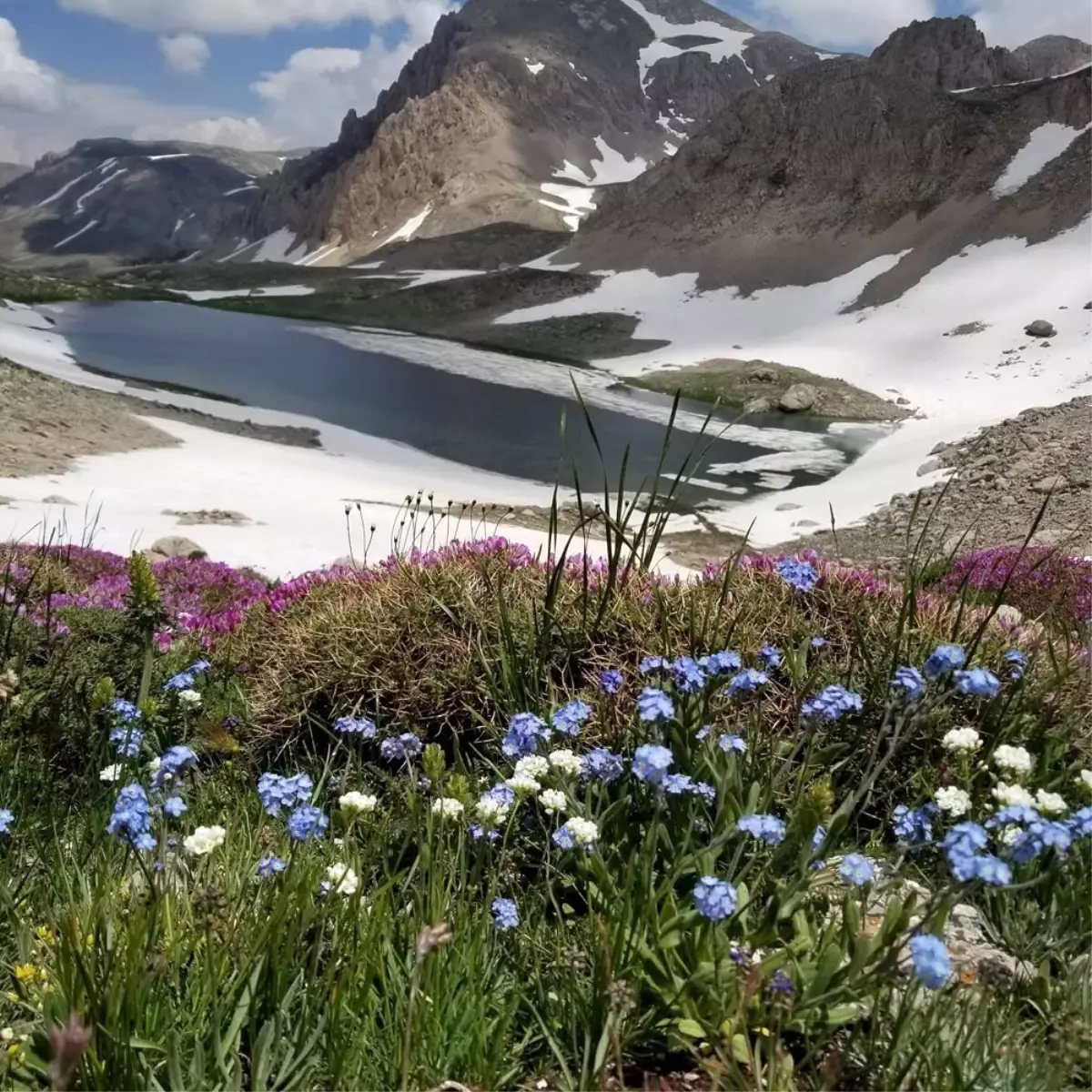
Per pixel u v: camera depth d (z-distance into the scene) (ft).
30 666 20.10
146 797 9.88
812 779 13.52
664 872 11.30
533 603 17.26
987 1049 9.23
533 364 337.52
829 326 383.65
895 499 126.72
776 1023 8.97
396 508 95.45
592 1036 9.23
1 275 532.32
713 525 111.34
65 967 8.77
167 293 558.97
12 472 93.20
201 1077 8.34
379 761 17.12
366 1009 9.32
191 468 112.68
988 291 367.66
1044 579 35.14
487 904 10.32
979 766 12.92
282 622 22.72
